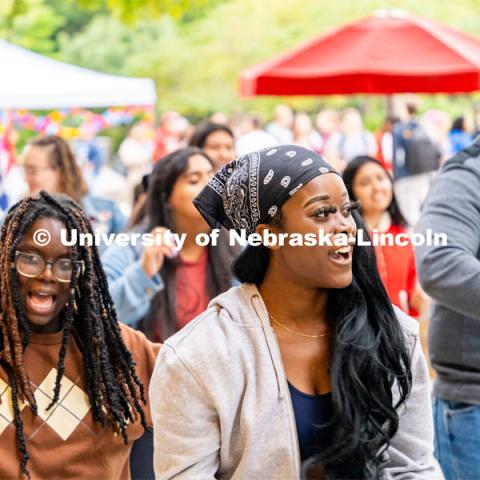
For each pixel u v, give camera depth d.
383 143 19.19
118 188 23.83
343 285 4.52
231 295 4.68
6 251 5.15
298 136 25.52
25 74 15.80
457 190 6.23
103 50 35.72
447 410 6.36
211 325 4.58
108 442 5.32
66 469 5.22
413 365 4.76
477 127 24.92
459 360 6.28
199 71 36.25
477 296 5.92
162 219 8.02
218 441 4.55
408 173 18.45
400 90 13.90
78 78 16.02
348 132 24.23
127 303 7.64
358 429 4.47
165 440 4.55
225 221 4.76
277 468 4.50
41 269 5.14
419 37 13.99
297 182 4.48
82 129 28.12
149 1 20.91
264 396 4.48
